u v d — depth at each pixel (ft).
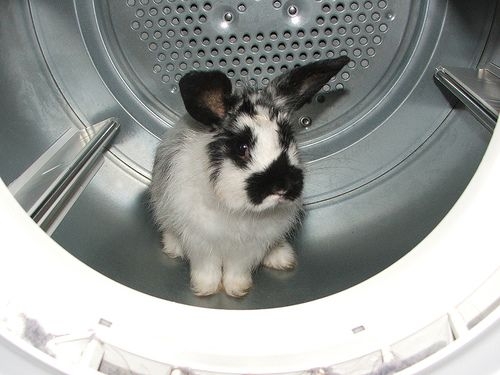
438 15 1.44
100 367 0.81
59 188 1.19
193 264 1.52
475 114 1.25
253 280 1.53
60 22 1.45
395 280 0.87
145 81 1.53
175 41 1.50
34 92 1.40
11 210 0.85
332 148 1.57
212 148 1.30
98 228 1.40
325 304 0.87
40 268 0.83
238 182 1.24
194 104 1.28
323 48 1.49
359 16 1.46
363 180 1.55
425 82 1.49
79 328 0.81
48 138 1.38
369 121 1.54
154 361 0.82
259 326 0.85
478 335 0.79
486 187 0.84
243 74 1.52
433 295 0.83
